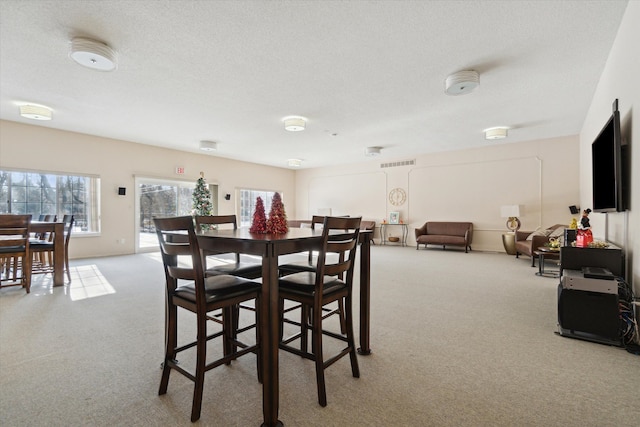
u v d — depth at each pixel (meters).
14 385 1.63
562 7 2.28
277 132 5.80
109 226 6.26
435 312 2.85
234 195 8.73
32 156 5.32
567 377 1.72
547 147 6.48
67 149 5.70
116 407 1.46
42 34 2.57
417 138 6.36
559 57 3.02
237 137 6.20
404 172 8.49
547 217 6.48
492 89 3.80
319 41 2.71
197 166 7.84
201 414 1.41
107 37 2.62
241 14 2.33
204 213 7.34
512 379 1.70
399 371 1.79
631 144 2.34
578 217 6.12
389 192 8.78
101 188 6.15
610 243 3.01
